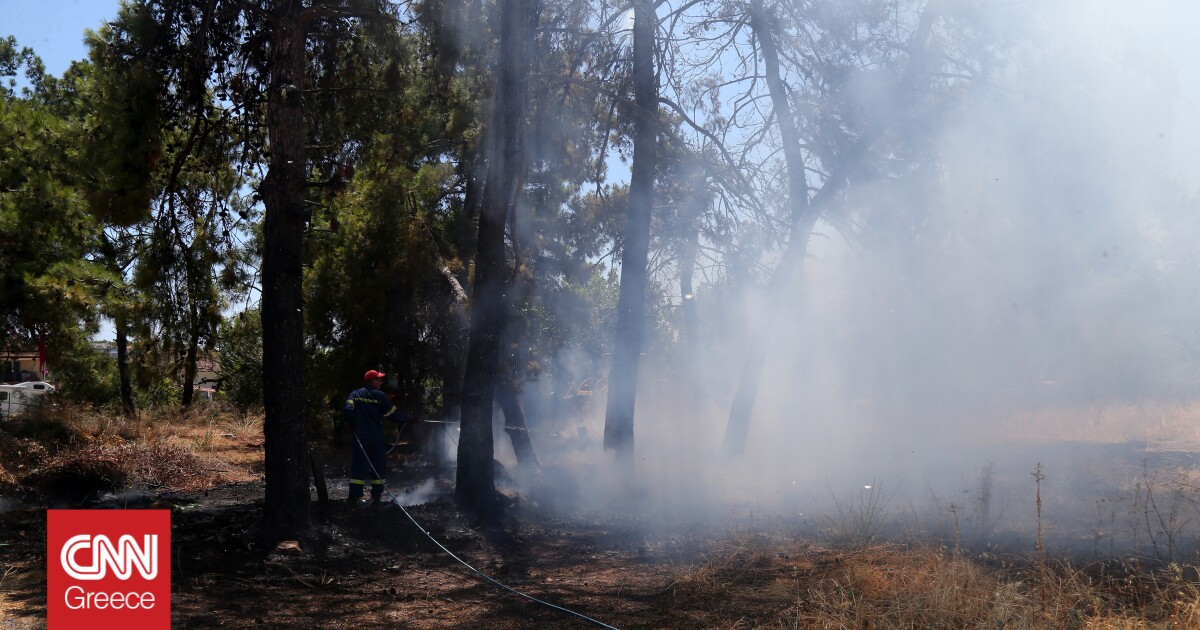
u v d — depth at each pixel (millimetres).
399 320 16078
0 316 14781
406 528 8961
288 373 8383
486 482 9883
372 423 9969
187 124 9883
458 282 15742
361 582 7156
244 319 12602
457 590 6879
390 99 11102
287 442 8312
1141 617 4918
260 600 6512
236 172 10883
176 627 5754
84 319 15375
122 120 9078
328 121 11039
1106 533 7125
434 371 16484
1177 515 7523
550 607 6273
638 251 12922
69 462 11203
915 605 5184
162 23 9172
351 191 15773
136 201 9219
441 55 11227
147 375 11484
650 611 6062
